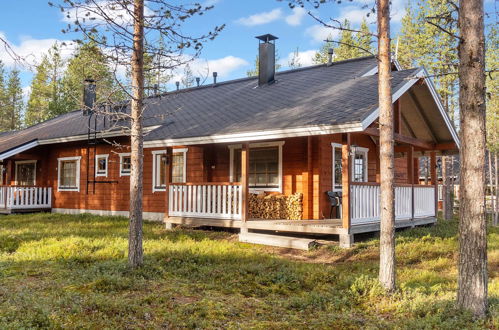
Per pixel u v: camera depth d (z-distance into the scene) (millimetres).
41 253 9141
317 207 12602
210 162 14891
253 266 8305
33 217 17000
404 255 9742
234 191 12164
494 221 21328
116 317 5094
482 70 5477
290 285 7312
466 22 5508
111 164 17953
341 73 15125
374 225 11180
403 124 14742
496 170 22125
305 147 12969
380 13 6762
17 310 5008
